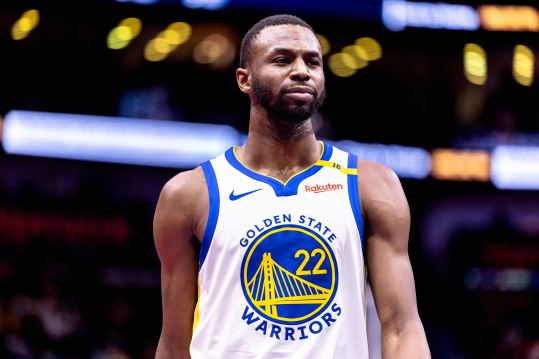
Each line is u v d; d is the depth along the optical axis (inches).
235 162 277.3
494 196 1411.2
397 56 1379.2
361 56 1369.3
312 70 270.5
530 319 1341.0
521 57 1375.5
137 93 1304.1
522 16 1341.0
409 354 255.1
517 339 1246.9
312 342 253.0
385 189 273.4
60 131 1187.3
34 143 1179.3
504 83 1396.4
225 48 1316.4
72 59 1289.4
